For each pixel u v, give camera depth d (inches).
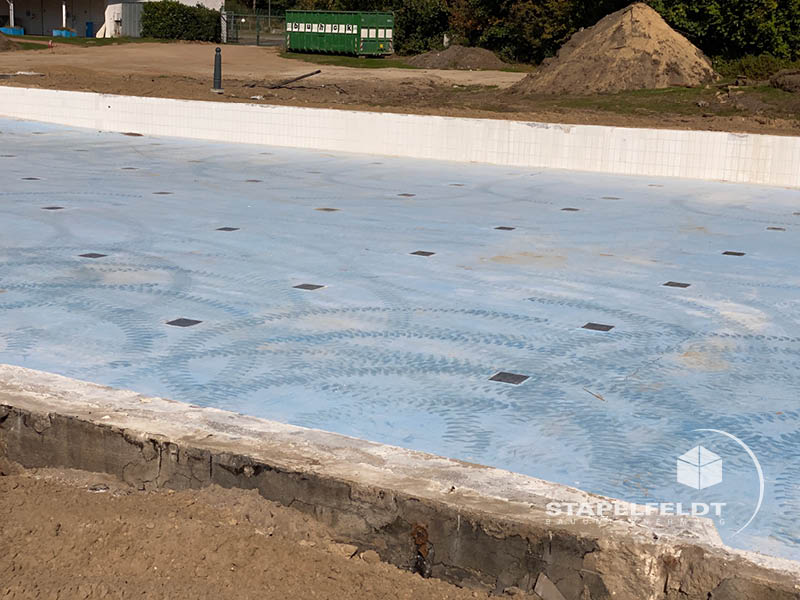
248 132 698.8
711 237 387.5
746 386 206.2
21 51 1473.9
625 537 116.3
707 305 275.4
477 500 126.6
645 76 1018.7
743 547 134.3
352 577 122.0
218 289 278.4
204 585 115.9
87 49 1557.6
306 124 676.1
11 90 788.6
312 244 349.1
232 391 194.9
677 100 937.5
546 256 340.5
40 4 1994.3
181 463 144.4
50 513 134.6
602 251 352.5
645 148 589.0
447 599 119.0
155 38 1838.1
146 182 492.4
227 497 139.8
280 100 862.5
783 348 235.0
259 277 295.0
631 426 181.6
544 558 119.1
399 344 230.1
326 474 133.7
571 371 213.2
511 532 120.6
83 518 132.9
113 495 143.8
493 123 622.5
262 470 138.4
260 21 2030.0
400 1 1857.8
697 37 1211.9
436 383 203.2
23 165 538.0
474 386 201.8
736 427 182.5
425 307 265.3
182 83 1030.4
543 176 573.6
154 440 146.6
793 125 787.4
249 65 1419.8
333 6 1923.0
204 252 329.1
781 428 182.5
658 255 347.3
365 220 403.2
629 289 293.0
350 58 1593.3
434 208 442.6
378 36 1625.2
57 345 221.9
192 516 135.3
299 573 121.3
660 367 217.8
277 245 345.4
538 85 1050.7
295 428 154.2
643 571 114.0
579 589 117.3
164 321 243.9
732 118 822.5
